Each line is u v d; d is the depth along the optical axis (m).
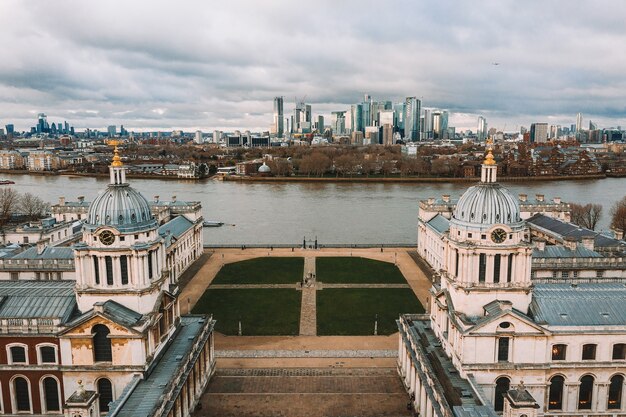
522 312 81.88
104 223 80.75
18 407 82.25
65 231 176.12
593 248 138.50
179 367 78.06
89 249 80.12
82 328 78.00
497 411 79.62
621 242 144.38
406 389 93.56
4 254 141.88
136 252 80.19
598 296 84.75
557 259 129.62
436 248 168.00
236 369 102.31
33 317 80.38
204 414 85.06
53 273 134.38
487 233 80.12
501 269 81.31
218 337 117.50
